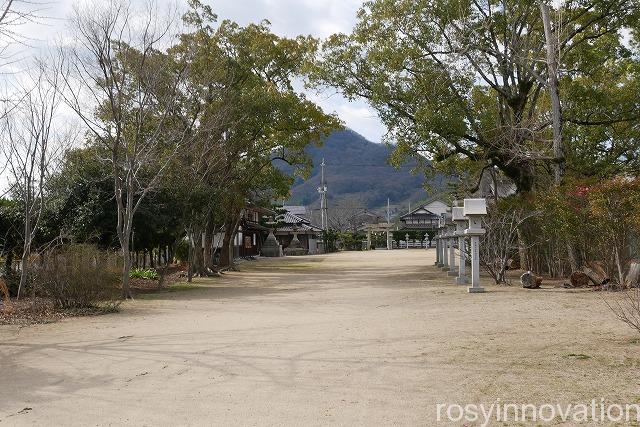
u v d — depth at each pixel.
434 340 7.61
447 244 24.27
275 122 24.97
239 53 25.97
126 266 15.11
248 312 11.68
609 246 12.55
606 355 6.27
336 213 85.69
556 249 16.38
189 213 19.77
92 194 18.16
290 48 27.36
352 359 6.67
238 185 25.95
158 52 16.45
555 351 6.57
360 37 21.19
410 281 18.78
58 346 8.11
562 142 18.03
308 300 13.92
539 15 19.91
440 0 18.88
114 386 5.82
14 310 12.10
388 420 4.52
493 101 21.27
